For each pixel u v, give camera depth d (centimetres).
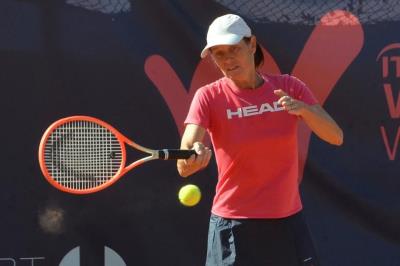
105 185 1152
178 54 1510
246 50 1126
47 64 1473
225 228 1167
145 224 1516
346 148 1559
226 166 1156
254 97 1151
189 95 1515
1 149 1467
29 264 1486
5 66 1463
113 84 1491
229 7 1520
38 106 1472
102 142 1247
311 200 1555
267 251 1162
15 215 1479
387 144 1568
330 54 1549
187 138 1145
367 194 1565
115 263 1508
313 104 1179
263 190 1149
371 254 1570
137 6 1496
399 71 1566
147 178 1515
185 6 1509
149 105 1505
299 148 1546
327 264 1561
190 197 1221
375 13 1556
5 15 1461
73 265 1498
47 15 1472
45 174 1133
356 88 1558
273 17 1535
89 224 1499
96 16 1484
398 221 1570
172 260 1525
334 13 1548
